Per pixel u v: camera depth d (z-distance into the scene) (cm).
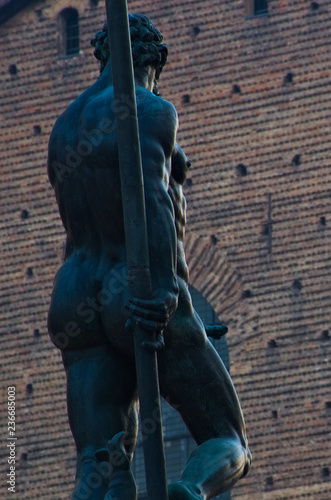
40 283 10006
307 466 8981
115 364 1766
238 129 9762
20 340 9931
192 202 9706
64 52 10350
